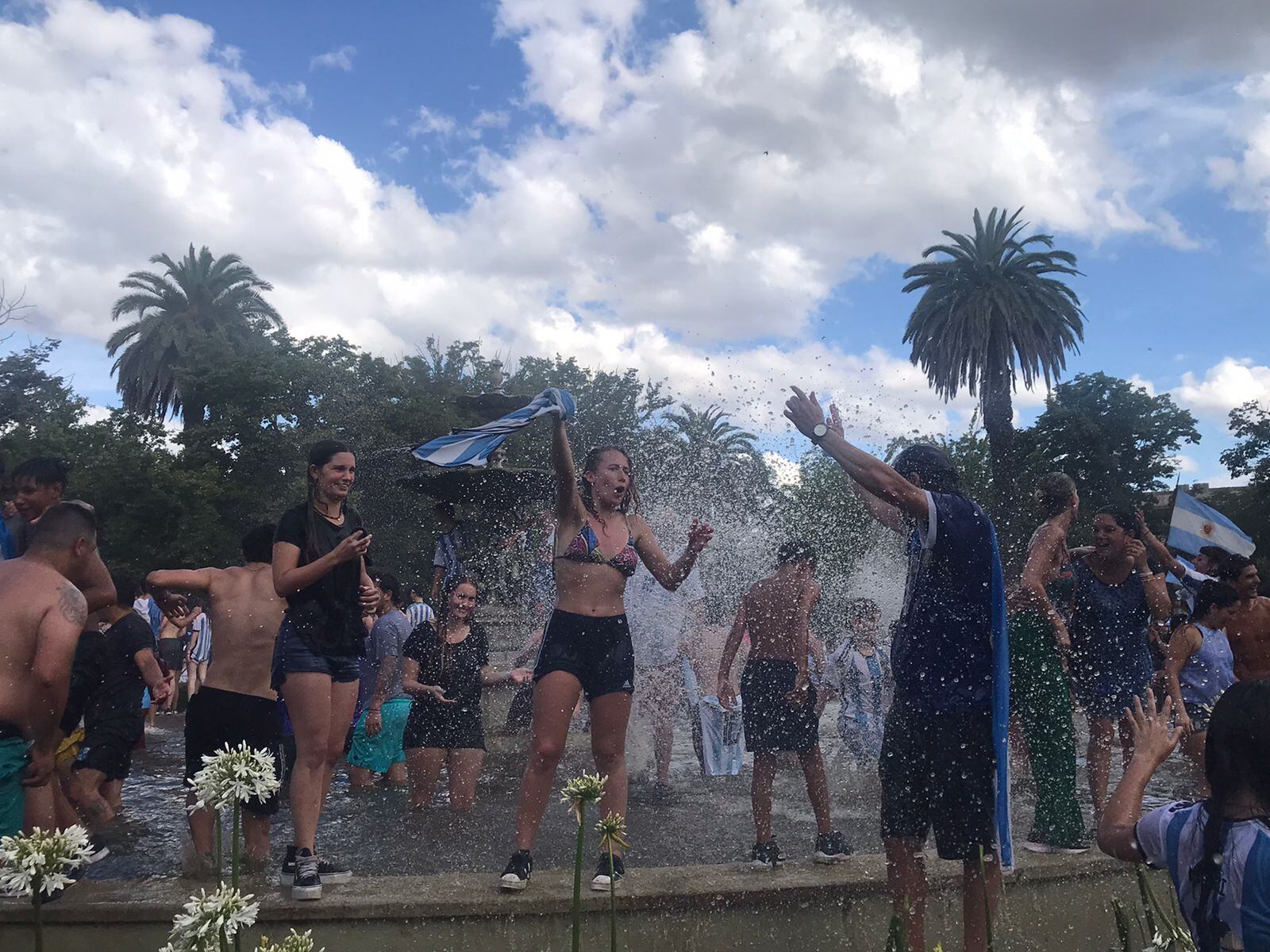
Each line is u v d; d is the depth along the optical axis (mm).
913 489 3078
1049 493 4250
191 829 3752
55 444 34656
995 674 3051
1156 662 6082
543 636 3619
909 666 3117
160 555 31797
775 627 3832
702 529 3732
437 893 3109
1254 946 1851
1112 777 5418
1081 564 4594
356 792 5621
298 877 3070
